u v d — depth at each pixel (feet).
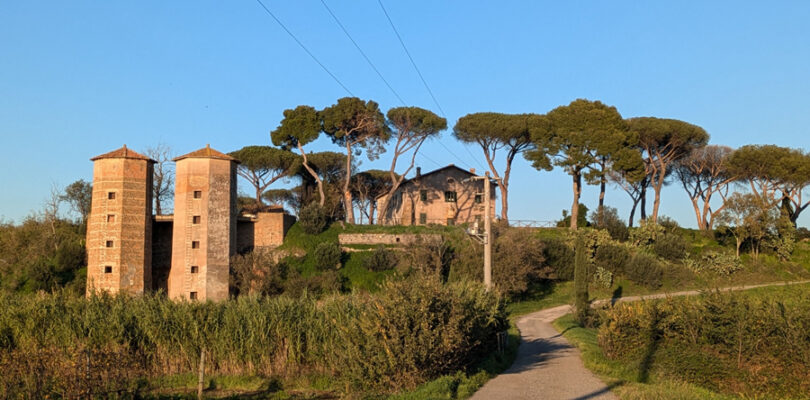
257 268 187.52
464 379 68.74
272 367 87.61
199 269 188.03
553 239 208.64
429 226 217.77
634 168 222.07
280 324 88.38
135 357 88.38
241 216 203.10
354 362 68.23
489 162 244.42
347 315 84.94
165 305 92.89
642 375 76.33
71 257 188.96
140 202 189.57
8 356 70.54
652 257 201.26
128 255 185.98
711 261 203.72
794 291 85.76
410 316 67.72
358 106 225.97
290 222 212.84
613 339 86.58
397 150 234.99
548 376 75.92
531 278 193.67
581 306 138.92
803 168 227.20
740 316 78.64
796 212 240.12
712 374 75.36
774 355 75.00
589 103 235.81
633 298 186.09
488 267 97.86
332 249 197.16
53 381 61.93
